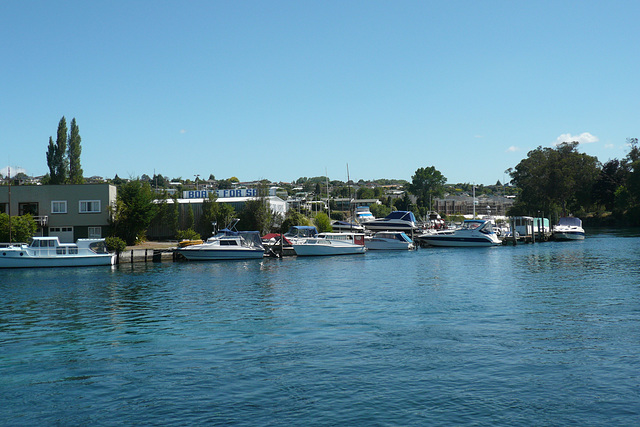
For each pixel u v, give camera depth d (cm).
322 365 2059
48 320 2980
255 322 2856
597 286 4066
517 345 2317
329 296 3703
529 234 10144
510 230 10362
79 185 6981
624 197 13625
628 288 3941
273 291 3972
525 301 3422
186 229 8250
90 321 2942
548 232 10269
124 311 3228
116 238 6150
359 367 2030
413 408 1641
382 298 3584
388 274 5022
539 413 1602
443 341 2392
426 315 2983
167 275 5059
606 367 2006
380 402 1689
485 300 3472
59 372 2022
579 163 13888
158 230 8231
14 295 3881
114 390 1822
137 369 2044
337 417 1584
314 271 5347
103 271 5406
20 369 2064
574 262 6022
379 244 7994
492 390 1781
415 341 2397
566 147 14388
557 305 3266
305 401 1703
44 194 6925
